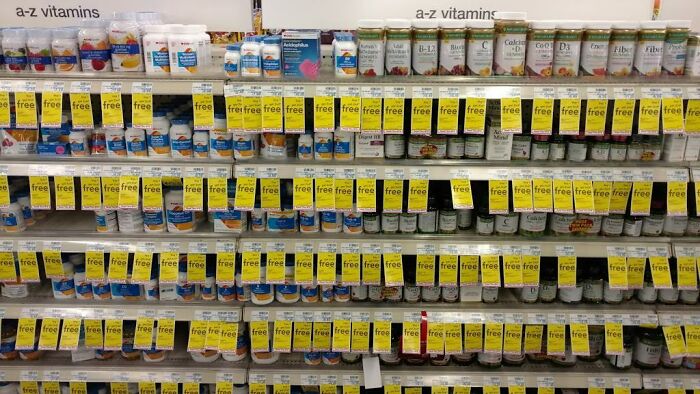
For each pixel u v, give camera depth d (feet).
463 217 7.79
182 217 7.58
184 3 8.98
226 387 8.02
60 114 6.79
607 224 7.52
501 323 7.73
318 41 6.97
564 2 8.79
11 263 7.61
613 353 7.59
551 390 7.97
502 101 6.59
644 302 7.87
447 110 6.65
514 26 6.59
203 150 7.29
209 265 8.18
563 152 7.22
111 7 8.93
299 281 7.54
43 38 6.84
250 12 9.06
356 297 8.03
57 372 8.06
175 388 8.07
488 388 7.98
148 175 7.20
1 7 8.87
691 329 7.63
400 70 6.81
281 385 8.04
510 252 7.41
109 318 7.81
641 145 7.13
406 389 8.18
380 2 8.86
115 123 6.84
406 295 8.01
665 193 7.99
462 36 6.66
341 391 8.39
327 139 7.17
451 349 7.77
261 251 7.50
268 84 6.71
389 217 7.55
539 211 6.98
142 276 7.52
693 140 7.03
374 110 6.67
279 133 7.20
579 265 8.03
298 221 7.79
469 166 7.11
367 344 7.82
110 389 8.64
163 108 7.89
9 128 7.33
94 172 7.19
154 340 8.06
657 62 6.71
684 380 7.88
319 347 7.91
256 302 7.89
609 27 6.68
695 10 8.80
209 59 7.19
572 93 6.58
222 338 7.82
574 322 7.71
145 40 6.79
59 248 7.53
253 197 7.13
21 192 7.83
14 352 8.24
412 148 7.22
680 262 7.33
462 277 7.55
